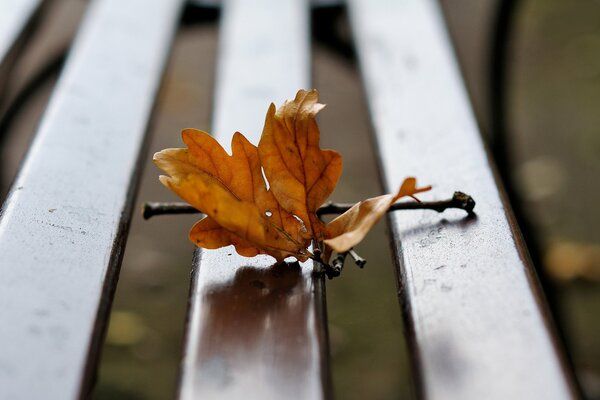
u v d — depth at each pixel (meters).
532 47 1.64
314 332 0.50
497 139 1.05
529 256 0.53
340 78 1.52
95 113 0.65
